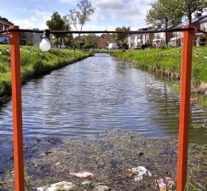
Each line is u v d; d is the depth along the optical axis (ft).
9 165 22.00
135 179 19.62
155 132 31.17
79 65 151.53
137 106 45.21
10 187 18.44
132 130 31.94
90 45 399.85
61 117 38.22
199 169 21.08
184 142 11.59
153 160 22.93
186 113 11.41
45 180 19.34
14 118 10.73
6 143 27.40
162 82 75.51
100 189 18.17
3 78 58.08
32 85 70.59
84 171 20.75
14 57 10.48
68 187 18.24
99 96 55.36
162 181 18.93
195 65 69.56
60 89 64.75
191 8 191.62
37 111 41.83
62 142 27.37
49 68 108.47
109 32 10.98
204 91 48.75
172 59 105.91
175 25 222.69
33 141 27.68
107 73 106.52
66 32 10.81
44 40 10.56
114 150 25.07
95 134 30.42
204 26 220.64
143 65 129.59
